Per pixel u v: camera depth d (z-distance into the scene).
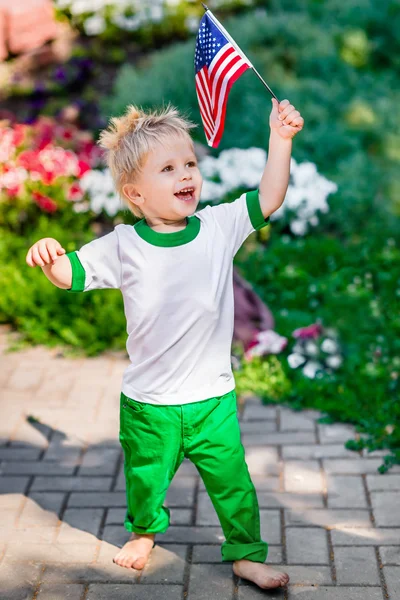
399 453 3.82
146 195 2.65
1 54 9.77
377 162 7.73
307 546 3.24
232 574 3.08
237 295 4.97
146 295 2.66
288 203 6.47
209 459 2.81
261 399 4.48
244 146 7.39
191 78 8.07
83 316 5.41
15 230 6.67
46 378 4.83
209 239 2.69
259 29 9.26
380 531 3.32
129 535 3.36
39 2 10.01
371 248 6.36
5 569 3.13
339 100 8.50
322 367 4.68
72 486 3.73
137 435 2.83
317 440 4.06
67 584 3.05
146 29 10.14
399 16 9.98
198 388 2.75
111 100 8.46
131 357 2.82
